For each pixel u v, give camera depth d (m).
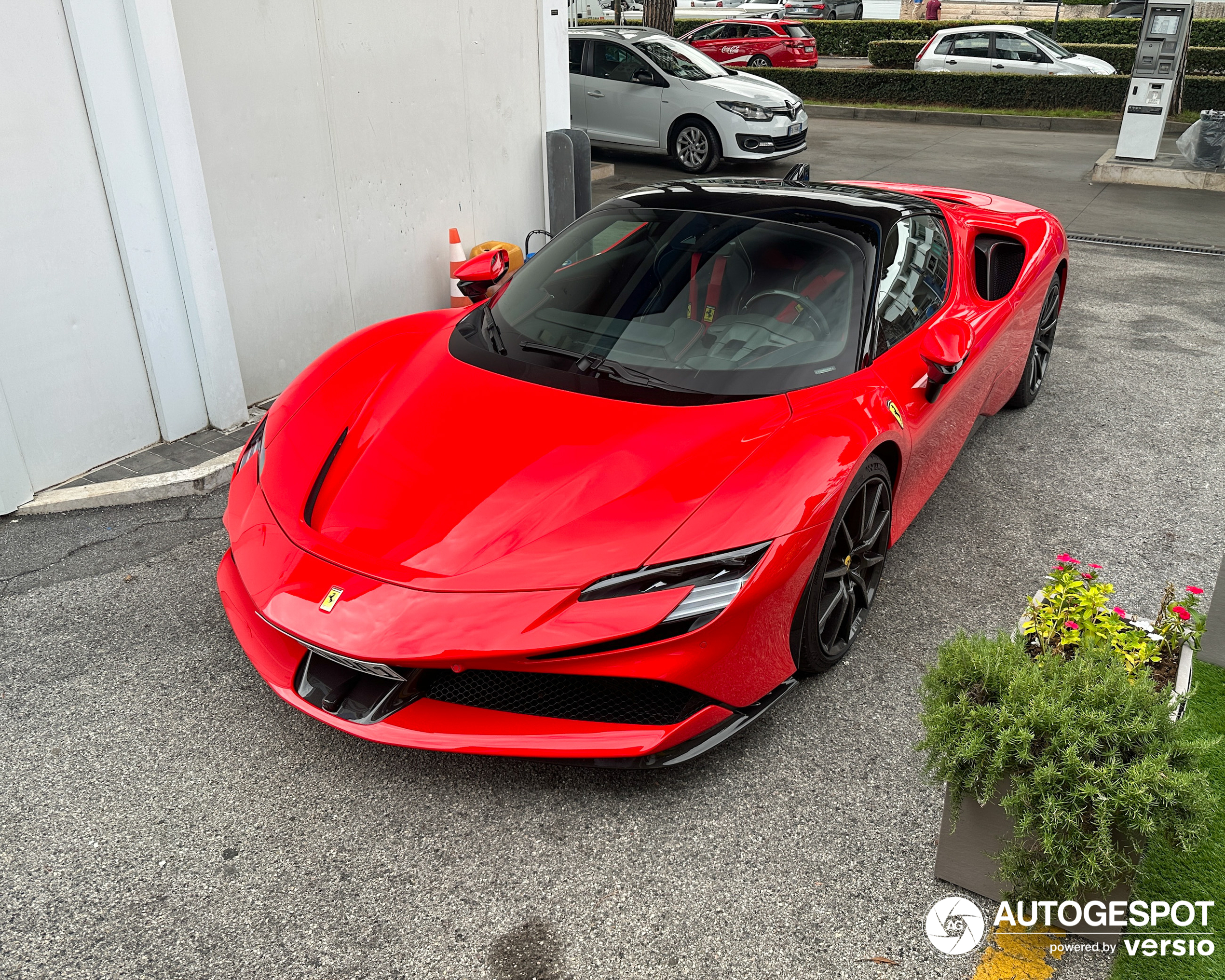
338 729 2.29
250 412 4.65
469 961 1.95
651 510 2.31
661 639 2.17
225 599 2.66
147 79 3.74
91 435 3.97
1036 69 16.97
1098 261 7.71
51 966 1.93
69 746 2.53
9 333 3.58
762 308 2.96
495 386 2.82
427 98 5.40
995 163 11.88
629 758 2.27
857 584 2.87
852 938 2.02
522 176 6.35
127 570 3.35
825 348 2.88
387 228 5.36
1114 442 4.50
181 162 3.94
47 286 3.67
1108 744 1.82
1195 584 3.33
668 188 3.60
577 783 2.42
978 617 3.15
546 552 2.24
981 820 2.00
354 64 4.89
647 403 2.67
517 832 2.27
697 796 2.38
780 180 3.74
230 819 2.30
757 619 2.31
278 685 2.41
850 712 2.69
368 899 2.09
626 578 2.19
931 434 3.23
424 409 2.78
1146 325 6.21
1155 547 3.57
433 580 2.22
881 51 20.66
